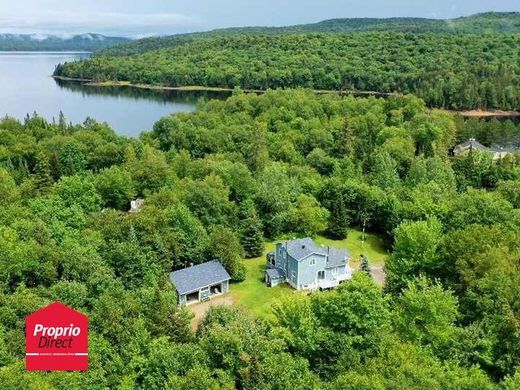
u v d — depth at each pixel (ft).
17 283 145.18
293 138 374.22
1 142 335.06
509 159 306.76
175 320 133.08
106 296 132.67
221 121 431.84
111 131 376.68
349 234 247.70
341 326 119.44
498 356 113.60
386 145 329.52
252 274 206.18
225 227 215.72
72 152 308.81
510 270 134.41
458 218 196.24
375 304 120.67
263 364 108.27
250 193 248.73
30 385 94.43
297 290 192.54
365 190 250.57
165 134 382.22
